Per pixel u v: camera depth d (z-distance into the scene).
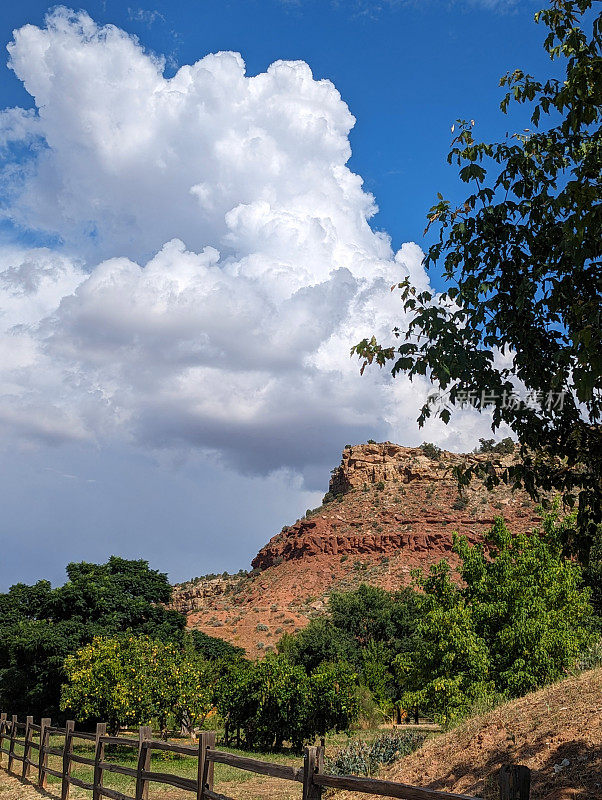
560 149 6.54
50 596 37.31
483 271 6.43
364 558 122.25
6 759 18.17
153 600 42.12
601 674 11.85
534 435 5.98
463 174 6.43
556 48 6.30
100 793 10.44
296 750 28.38
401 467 146.62
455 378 5.56
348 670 29.50
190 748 7.75
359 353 6.14
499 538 19.41
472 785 9.30
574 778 8.19
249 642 92.12
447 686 16.31
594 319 5.09
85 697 24.91
